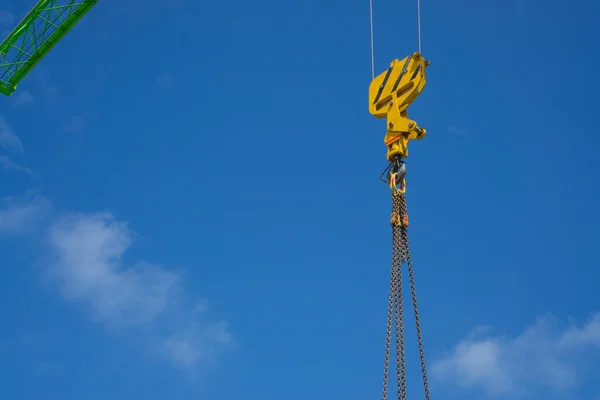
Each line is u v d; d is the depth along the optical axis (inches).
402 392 742.5
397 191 800.9
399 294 765.9
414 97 836.6
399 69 859.4
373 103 864.3
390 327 755.4
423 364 752.3
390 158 819.4
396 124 824.3
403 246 786.8
